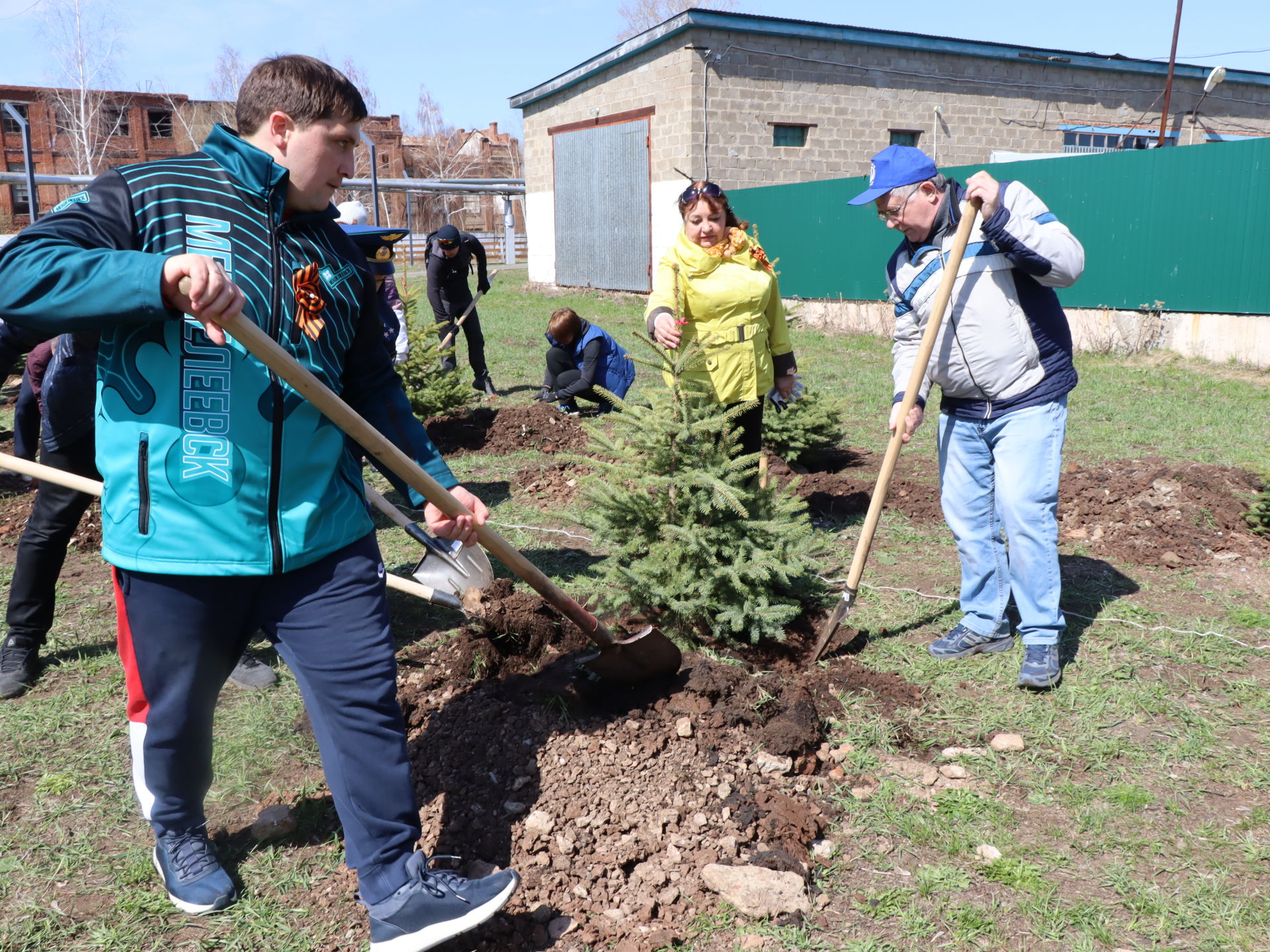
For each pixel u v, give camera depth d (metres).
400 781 2.17
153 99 46.59
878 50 20.52
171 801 2.35
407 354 7.61
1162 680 3.71
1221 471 5.95
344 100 2.04
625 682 3.26
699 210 4.52
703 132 19.28
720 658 3.72
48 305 1.76
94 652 3.94
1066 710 3.48
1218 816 2.86
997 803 2.92
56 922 2.39
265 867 2.59
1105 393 10.57
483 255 10.27
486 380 10.44
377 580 2.24
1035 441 3.59
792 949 2.32
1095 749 3.21
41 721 3.37
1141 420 8.93
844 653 3.96
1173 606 4.48
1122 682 3.69
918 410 3.80
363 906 2.44
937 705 3.53
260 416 2.01
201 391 1.98
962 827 2.80
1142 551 5.14
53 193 43.97
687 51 18.86
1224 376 11.57
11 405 9.34
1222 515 5.42
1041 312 3.59
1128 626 4.21
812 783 3.01
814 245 17.59
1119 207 13.17
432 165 61.41
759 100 19.66
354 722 2.14
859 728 3.31
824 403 6.97
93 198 1.93
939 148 21.69
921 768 3.08
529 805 2.76
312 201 2.13
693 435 3.87
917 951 2.33
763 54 19.50
